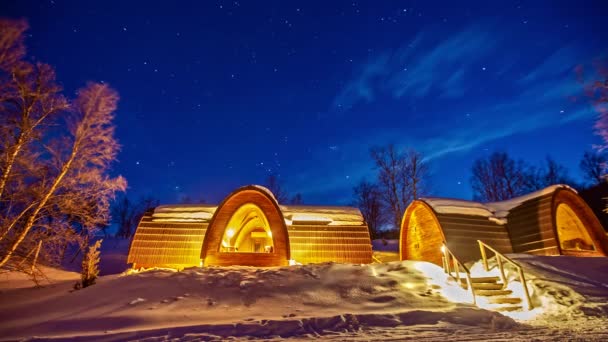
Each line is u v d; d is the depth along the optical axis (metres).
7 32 13.16
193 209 18.81
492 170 40.81
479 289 11.38
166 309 9.55
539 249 17.06
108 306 9.90
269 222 16.64
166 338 7.02
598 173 38.81
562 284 10.89
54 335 7.66
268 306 9.85
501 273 11.59
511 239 18.27
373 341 6.34
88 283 12.85
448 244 16.84
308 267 13.32
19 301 11.57
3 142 13.37
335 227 18.52
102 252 31.75
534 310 9.95
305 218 19.06
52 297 11.71
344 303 10.02
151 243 17.25
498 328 7.50
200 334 7.26
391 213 37.50
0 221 13.25
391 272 12.44
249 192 17.05
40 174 14.21
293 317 8.63
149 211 18.92
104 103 15.05
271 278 12.12
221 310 9.53
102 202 15.24
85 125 14.78
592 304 9.46
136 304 9.95
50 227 14.13
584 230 17.91
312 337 7.00
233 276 12.33
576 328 7.16
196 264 16.69
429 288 11.05
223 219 16.58
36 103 14.15
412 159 36.97
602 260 13.87
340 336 7.01
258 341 6.73
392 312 8.81
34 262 13.88
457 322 8.08
